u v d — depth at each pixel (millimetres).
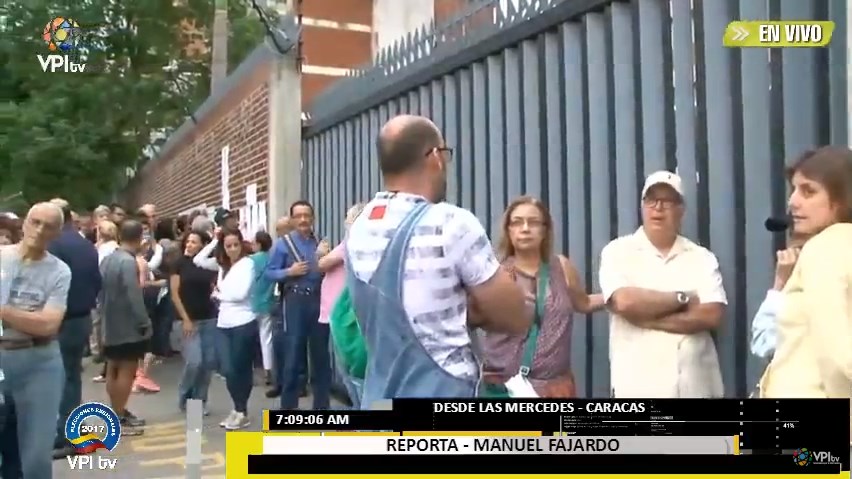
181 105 14469
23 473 3742
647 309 2785
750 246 2975
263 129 7730
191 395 6305
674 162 3289
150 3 13453
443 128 4965
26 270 3678
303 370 5539
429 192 2307
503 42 4281
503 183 4363
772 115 2916
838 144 2699
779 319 2354
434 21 5152
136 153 15297
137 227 5766
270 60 7457
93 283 5164
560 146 3895
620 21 3531
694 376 2768
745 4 2990
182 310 6309
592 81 3654
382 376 2217
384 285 2188
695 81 3209
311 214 5719
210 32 14320
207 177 10609
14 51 13109
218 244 6160
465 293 2229
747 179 2988
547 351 2863
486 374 2727
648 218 2883
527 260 3025
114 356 5535
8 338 3654
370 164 6043
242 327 5695
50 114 14172
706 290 2809
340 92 6617
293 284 5535
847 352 2104
